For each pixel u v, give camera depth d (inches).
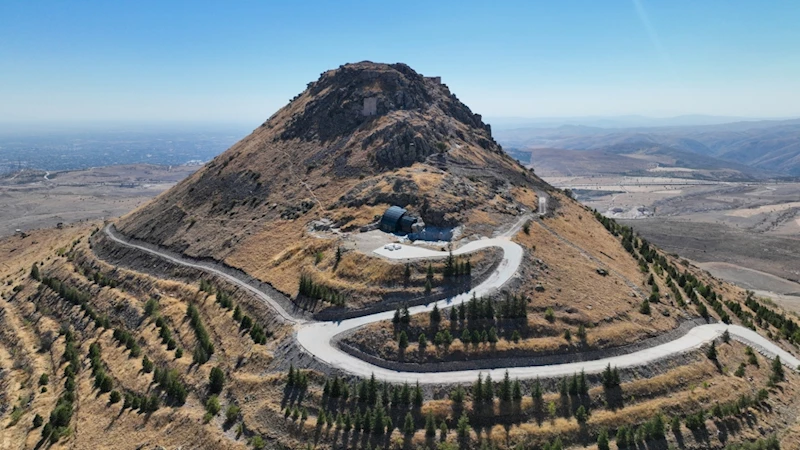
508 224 4333.2
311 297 3351.4
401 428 2345.0
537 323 2974.9
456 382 2561.5
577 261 3855.8
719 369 2920.8
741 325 3649.1
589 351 2861.7
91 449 2662.4
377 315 3100.4
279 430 2420.0
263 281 3841.0
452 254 3560.5
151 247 5123.0
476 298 3110.2
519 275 3388.3
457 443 2277.3
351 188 4960.6
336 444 2298.2
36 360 3737.7
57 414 2930.6
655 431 2372.0
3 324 4463.6
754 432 2502.5
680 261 5807.1
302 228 4493.1
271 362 2866.6
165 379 2938.0
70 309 4313.5
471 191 4805.6
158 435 2610.7
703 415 2496.3
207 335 3287.4
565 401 2503.7
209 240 4881.9
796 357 3307.1
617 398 2568.9
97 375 3203.7
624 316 3233.3
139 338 3590.1
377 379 2583.7
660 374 2770.7
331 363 2706.7
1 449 2834.6
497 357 2748.5
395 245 3782.0
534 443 2315.5
